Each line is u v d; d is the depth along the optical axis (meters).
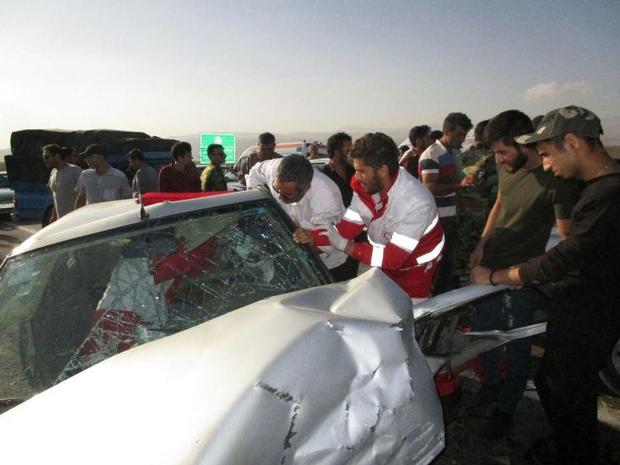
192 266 1.91
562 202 2.14
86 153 5.12
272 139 5.75
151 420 0.97
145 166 5.79
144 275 1.86
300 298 1.31
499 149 2.23
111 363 1.22
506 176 2.40
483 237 2.70
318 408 1.01
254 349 1.05
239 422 0.92
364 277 1.46
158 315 1.78
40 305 1.80
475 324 2.52
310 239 2.00
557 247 1.80
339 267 2.95
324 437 1.01
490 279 1.97
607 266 1.73
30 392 1.55
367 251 2.16
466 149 4.64
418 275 2.32
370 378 1.10
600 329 1.80
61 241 1.92
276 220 2.04
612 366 2.46
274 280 1.89
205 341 1.15
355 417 1.06
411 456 1.16
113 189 5.22
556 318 1.90
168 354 1.16
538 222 2.32
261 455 0.92
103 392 1.11
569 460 1.99
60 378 1.59
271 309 1.23
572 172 1.77
